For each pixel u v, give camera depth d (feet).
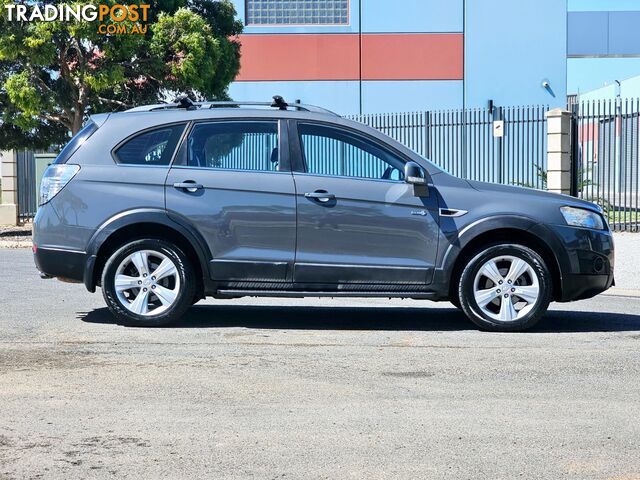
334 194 25.82
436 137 76.02
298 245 25.89
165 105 27.40
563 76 98.89
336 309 30.99
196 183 26.02
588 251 26.22
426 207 25.88
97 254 26.04
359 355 22.75
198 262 26.55
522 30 98.89
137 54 67.41
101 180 26.20
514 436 15.99
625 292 37.14
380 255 25.91
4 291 35.06
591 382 19.97
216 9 76.89
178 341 24.38
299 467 14.33
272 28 99.71
